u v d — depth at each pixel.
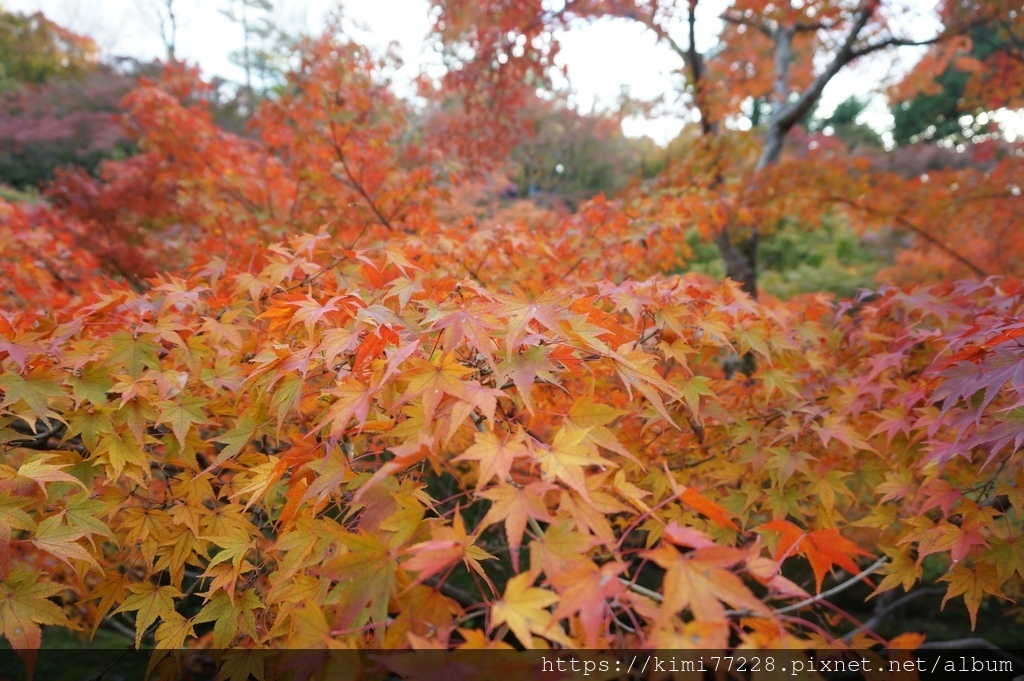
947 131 16.47
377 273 1.97
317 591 1.43
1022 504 1.78
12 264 4.32
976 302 2.89
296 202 5.39
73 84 16.22
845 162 6.95
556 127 11.87
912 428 2.09
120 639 5.69
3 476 1.51
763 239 12.82
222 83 15.30
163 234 7.16
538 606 0.98
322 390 1.58
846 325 2.98
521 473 1.76
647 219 4.14
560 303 1.76
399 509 1.27
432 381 1.36
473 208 7.24
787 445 2.50
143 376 1.91
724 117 6.99
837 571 4.20
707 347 2.53
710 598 0.93
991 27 7.68
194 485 1.92
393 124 5.54
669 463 2.53
